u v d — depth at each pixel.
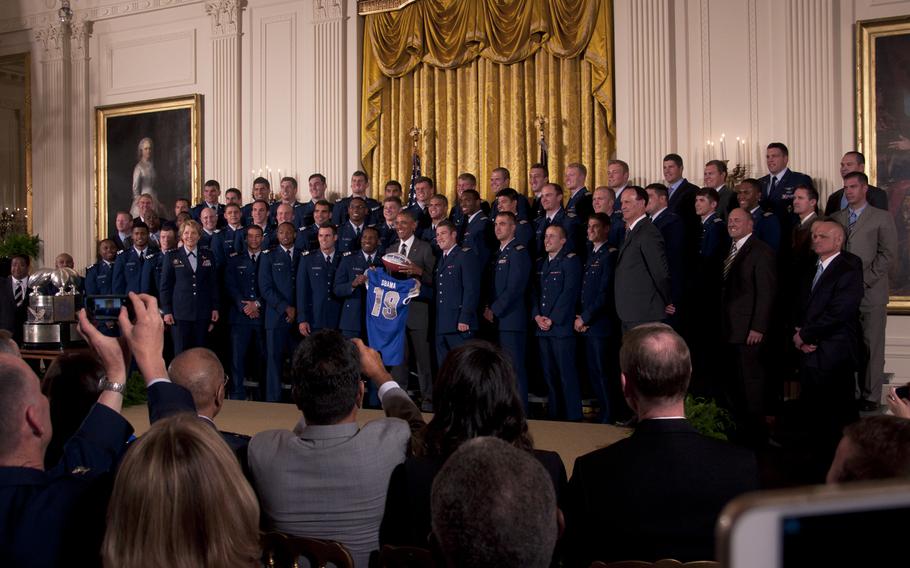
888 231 5.52
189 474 1.16
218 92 9.16
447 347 6.23
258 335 7.32
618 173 6.41
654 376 1.78
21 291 8.38
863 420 1.34
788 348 5.88
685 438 1.74
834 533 0.35
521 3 7.63
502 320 5.99
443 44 8.00
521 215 6.65
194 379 2.24
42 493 1.45
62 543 1.41
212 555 1.15
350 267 6.71
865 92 6.45
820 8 6.58
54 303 5.48
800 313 4.98
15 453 1.49
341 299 6.93
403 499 1.91
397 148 8.30
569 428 4.70
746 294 5.21
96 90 10.03
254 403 5.61
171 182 9.48
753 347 5.18
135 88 9.78
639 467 1.73
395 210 7.02
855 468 1.30
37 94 10.26
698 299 6.03
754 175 6.82
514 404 1.89
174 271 7.34
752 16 6.84
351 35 8.48
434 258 6.53
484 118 7.90
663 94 7.09
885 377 6.37
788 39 6.68
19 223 11.02
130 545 1.15
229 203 7.90
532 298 6.22
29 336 5.49
